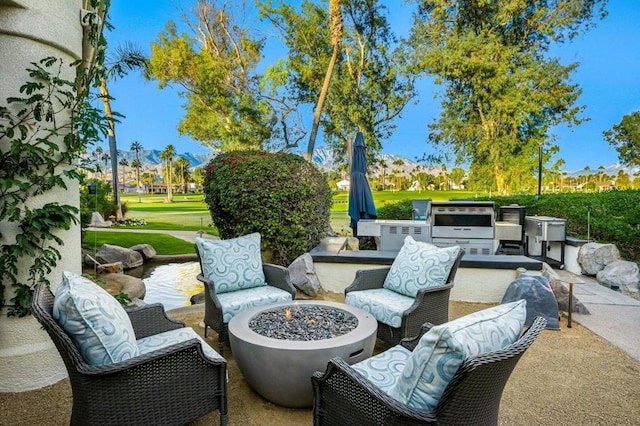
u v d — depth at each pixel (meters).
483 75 13.54
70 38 2.86
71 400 2.52
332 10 10.65
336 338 2.35
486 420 1.47
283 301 3.43
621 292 5.09
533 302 3.81
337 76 14.23
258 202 5.66
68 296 1.69
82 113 2.87
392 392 1.55
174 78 15.62
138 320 2.47
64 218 2.75
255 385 2.43
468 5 14.32
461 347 1.26
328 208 6.98
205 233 12.00
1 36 2.57
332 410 1.73
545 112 13.98
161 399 1.86
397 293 3.44
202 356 1.98
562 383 2.69
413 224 6.25
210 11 14.81
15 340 2.63
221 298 3.35
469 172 15.50
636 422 2.23
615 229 6.77
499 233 6.46
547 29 13.66
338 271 5.16
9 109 2.58
